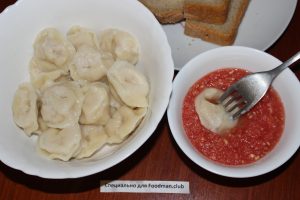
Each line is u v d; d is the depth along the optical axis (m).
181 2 0.37
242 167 0.27
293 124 0.28
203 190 0.32
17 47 0.30
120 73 0.29
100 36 0.32
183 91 0.30
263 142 0.29
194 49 0.37
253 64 0.31
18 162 0.26
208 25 0.36
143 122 0.28
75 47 0.32
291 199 0.31
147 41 0.29
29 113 0.29
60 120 0.29
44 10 0.30
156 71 0.28
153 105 0.27
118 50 0.30
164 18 0.37
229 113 0.30
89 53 0.31
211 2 0.35
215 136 0.29
